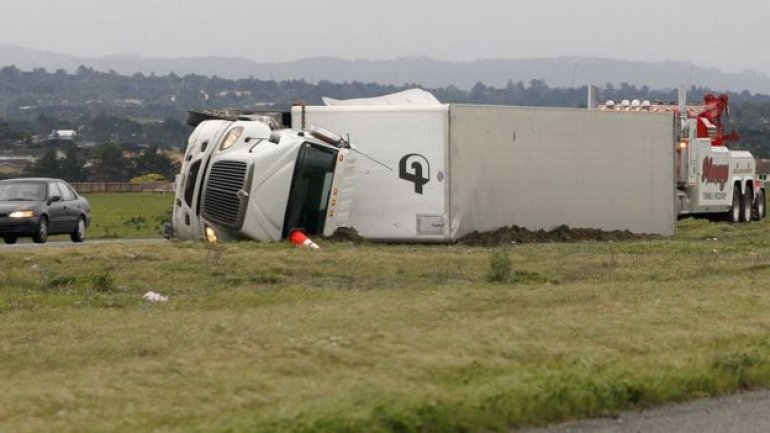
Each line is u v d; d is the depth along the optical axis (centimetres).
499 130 4750
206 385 1802
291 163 4234
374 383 1797
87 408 1669
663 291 2861
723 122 6988
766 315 2550
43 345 2092
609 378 1884
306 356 1997
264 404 1697
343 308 2512
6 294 2811
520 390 1762
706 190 6669
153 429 1555
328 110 4647
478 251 4006
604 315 2470
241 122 4362
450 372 1898
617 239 5062
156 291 2917
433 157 4562
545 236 4894
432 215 4559
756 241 4731
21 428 1554
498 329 2256
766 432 1716
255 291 2844
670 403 1891
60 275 3122
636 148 5300
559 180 4988
